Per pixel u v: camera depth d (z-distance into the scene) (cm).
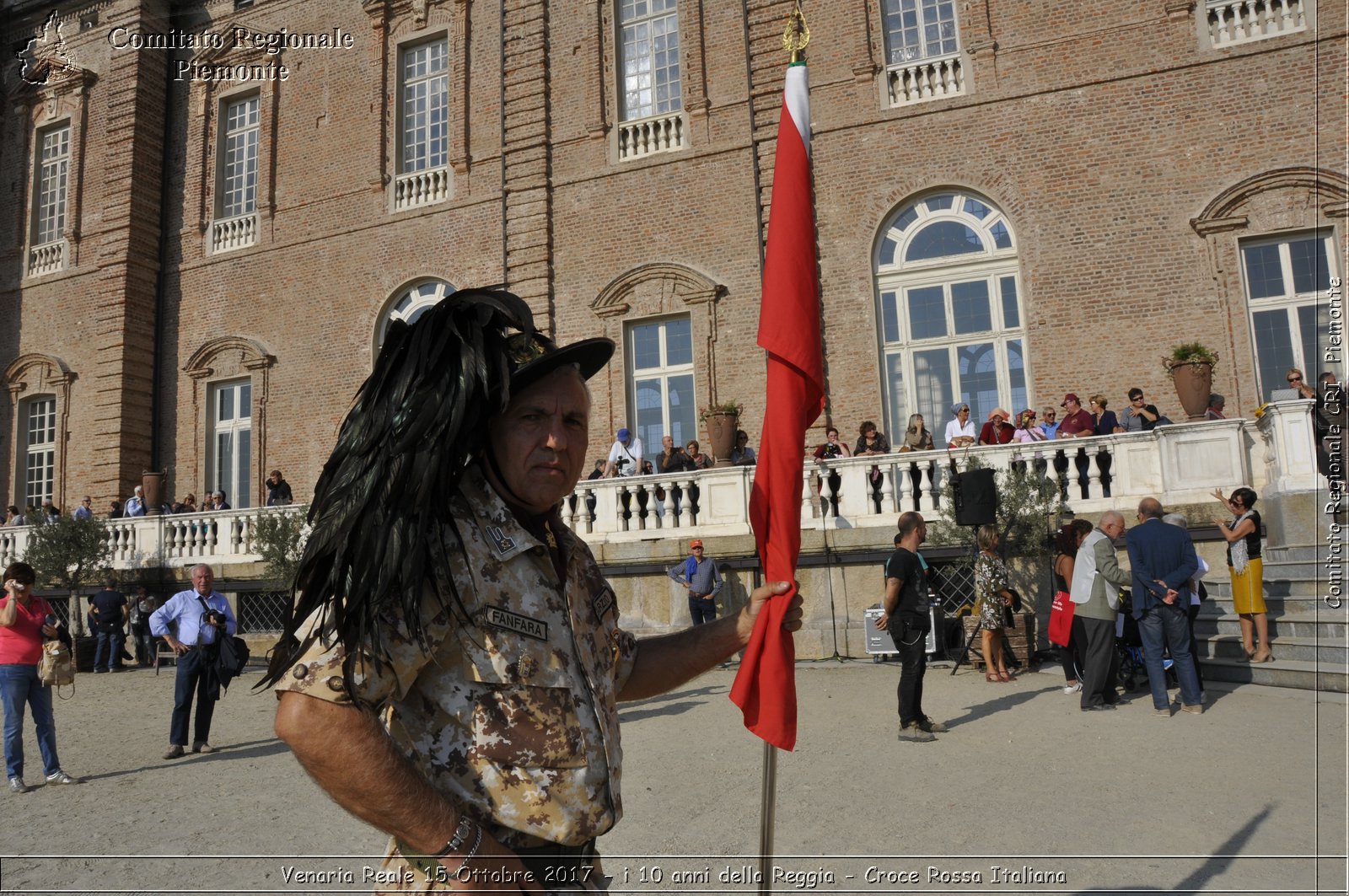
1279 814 488
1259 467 1064
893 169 1473
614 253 1619
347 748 143
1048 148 1401
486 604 164
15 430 2091
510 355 181
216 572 1591
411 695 164
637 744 736
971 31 1453
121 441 1912
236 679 1345
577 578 191
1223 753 614
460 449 168
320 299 1858
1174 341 1309
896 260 1475
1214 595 1007
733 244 1540
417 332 176
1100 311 1348
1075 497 1116
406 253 1789
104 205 2025
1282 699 777
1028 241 1395
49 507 1794
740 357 1511
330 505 161
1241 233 1302
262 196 1944
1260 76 1312
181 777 717
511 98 1723
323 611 152
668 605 1249
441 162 1825
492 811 158
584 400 191
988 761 623
